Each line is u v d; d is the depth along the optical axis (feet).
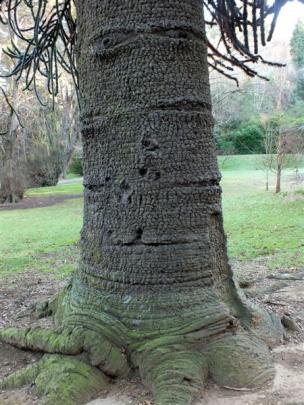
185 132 10.67
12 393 9.73
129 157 10.68
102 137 11.03
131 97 10.60
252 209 51.16
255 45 15.33
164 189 10.57
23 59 17.97
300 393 9.30
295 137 62.44
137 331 10.22
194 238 10.74
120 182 10.80
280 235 35.68
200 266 10.76
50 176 100.22
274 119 74.13
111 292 10.85
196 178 10.75
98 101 11.00
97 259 11.21
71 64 17.21
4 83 68.28
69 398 9.24
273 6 14.47
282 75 98.17
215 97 81.51
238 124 107.24
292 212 46.65
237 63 16.47
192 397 9.09
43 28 17.44
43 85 69.15
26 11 57.47
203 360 9.84
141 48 10.50
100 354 9.93
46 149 90.58
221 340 10.20
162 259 10.55
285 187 68.54
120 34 10.57
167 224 10.58
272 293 18.07
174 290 10.53
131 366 10.02
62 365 9.87
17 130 75.61
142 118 10.54
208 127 11.14
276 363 10.55
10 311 18.26
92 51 11.01
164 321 10.23
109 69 10.78
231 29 15.75
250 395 9.30
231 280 11.65
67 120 86.38
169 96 10.55
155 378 9.45
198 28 10.93
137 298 10.57
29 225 52.03
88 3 11.15
